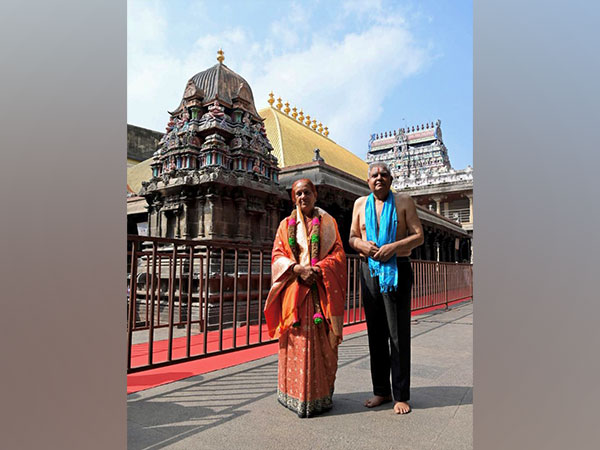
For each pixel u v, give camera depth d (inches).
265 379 140.6
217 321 278.1
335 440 89.5
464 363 161.5
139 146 877.8
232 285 294.8
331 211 413.1
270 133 503.2
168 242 150.2
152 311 141.6
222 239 303.6
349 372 149.6
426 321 290.2
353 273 268.4
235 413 106.7
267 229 349.7
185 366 160.2
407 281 111.6
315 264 109.6
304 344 105.8
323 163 385.7
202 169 311.9
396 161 2030.0
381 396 113.4
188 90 345.7
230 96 355.9
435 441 88.9
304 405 103.0
